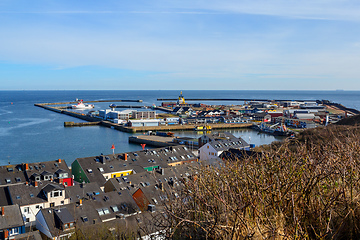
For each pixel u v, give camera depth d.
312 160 4.62
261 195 4.18
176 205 4.80
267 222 3.85
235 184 4.51
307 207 4.08
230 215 3.99
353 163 4.60
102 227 15.77
